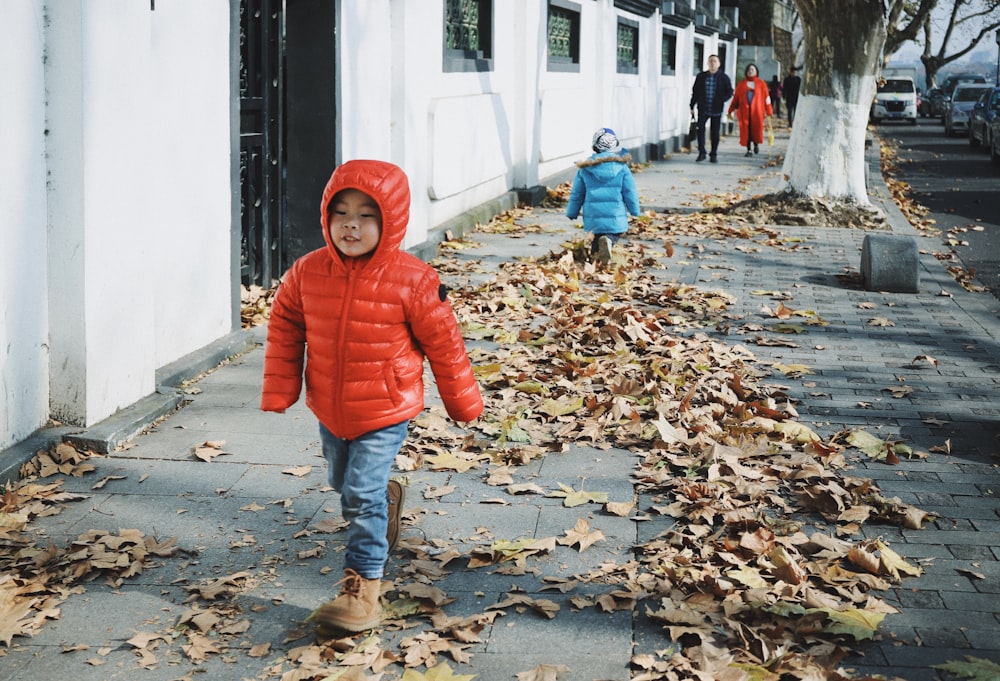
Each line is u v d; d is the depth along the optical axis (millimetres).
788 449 5336
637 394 6168
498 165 14070
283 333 3707
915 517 4492
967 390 6473
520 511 4648
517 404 6039
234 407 6000
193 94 6621
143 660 3467
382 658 3451
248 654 3525
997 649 3523
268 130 8438
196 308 6801
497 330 7750
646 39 23109
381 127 9883
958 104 37781
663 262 10742
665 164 22578
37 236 5094
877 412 6031
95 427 5332
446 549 4242
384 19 9805
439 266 10180
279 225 8781
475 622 3658
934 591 3928
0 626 3629
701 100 22859
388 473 3668
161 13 6172
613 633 3627
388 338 3553
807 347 7504
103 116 5254
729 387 6379
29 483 4855
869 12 12961
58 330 5246
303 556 4199
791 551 4172
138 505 4672
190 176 6637
